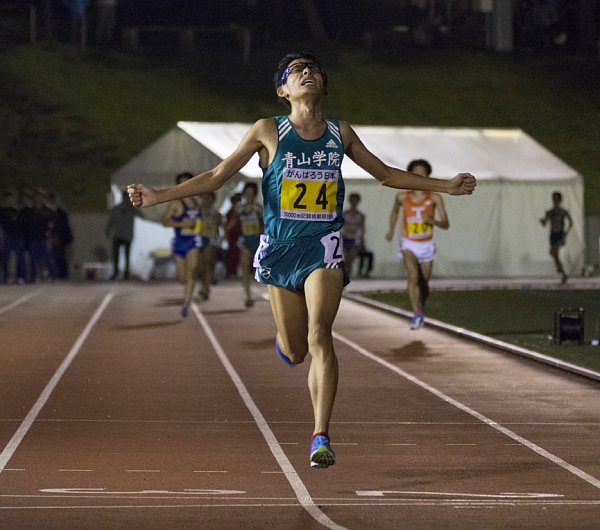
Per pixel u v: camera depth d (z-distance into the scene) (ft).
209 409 93.40
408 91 429.38
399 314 178.60
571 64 455.63
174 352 133.80
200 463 71.00
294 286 64.64
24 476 66.85
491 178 295.48
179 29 453.17
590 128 412.77
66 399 98.53
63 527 54.85
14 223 274.77
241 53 450.30
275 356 130.00
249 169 284.41
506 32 464.24
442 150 306.14
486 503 60.44
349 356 129.29
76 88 418.72
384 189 290.35
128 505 59.47
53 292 237.45
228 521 56.24
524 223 298.97
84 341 145.18
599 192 371.76
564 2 469.57
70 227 290.97
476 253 296.51
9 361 124.88
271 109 416.46
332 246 63.93
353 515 57.62
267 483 65.26
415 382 109.09
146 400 98.17
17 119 398.21
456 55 457.27
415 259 152.05
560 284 260.42
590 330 155.53
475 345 139.64
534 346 135.54
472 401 97.60
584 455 74.33
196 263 176.04
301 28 474.49
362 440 79.66
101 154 385.50
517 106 423.64
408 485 64.85
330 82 432.25
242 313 185.47
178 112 410.93
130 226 283.18
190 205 177.17
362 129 311.68
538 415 90.43
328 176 63.87
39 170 375.66
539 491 63.41
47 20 450.30
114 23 465.88
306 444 77.87
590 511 58.70
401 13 476.95
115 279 284.61
